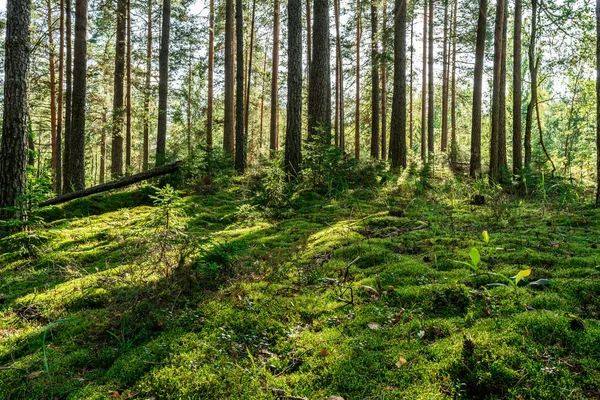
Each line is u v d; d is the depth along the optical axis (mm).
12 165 7277
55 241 6492
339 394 2369
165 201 4246
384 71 22047
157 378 2602
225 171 11531
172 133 27875
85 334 3395
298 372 2623
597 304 3043
